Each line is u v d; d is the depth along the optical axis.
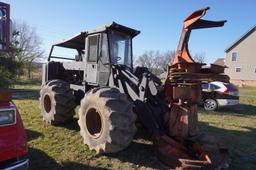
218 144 4.96
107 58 5.86
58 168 4.43
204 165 4.31
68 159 4.77
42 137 5.88
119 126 4.53
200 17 4.71
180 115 4.91
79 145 5.43
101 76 6.02
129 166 4.63
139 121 5.38
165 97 5.22
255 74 40.03
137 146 5.52
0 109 2.88
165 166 4.67
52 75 7.80
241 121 9.70
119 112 4.58
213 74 4.68
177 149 4.69
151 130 5.05
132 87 5.38
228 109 13.09
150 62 44.91
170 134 5.02
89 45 6.39
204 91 12.34
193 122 4.97
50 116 6.71
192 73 4.66
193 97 4.93
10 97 3.04
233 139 6.92
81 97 6.83
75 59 7.55
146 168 4.59
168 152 4.64
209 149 4.59
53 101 6.56
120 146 4.59
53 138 5.84
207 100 12.32
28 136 5.91
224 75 4.73
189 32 4.91
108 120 4.57
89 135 5.04
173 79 4.83
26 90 17.94
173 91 4.94
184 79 4.70
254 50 40.00
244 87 36.34
